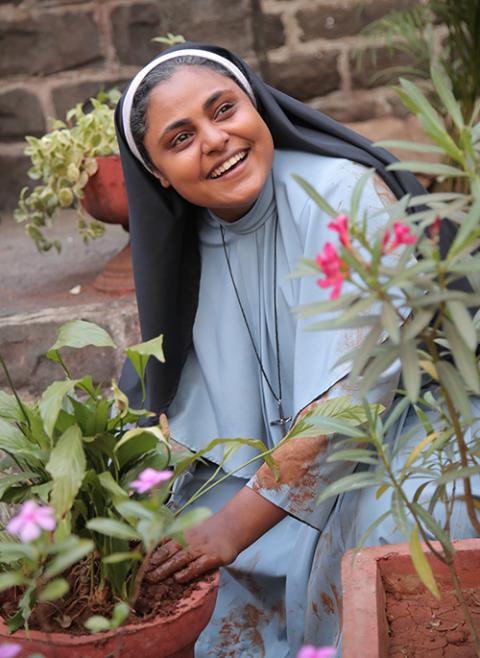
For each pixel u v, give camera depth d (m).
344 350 1.93
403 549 1.68
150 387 2.35
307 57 4.79
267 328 2.24
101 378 3.21
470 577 1.65
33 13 4.53
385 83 4.85
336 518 2.05
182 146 2.02
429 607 1.64
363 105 4.86
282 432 2.26
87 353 3.20
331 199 2.05
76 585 1.74
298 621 2.17
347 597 1.55
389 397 1.96
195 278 2.33
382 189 2.07
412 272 1.16
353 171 2.07
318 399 1.95
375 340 1.19
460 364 1.17
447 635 1.58
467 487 1.43
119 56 4.63
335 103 4.86
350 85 4.86
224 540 1.90
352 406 1.77
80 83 4.62
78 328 1.74
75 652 1.61
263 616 2.29
